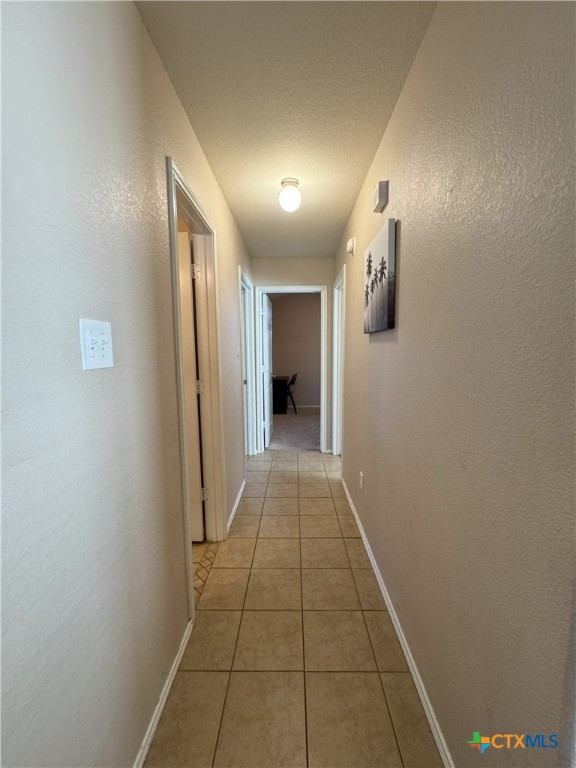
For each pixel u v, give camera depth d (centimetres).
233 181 196
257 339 378
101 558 77
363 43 107
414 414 118
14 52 52
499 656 69
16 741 53
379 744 100
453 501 89
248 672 122
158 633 109
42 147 58
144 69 100
